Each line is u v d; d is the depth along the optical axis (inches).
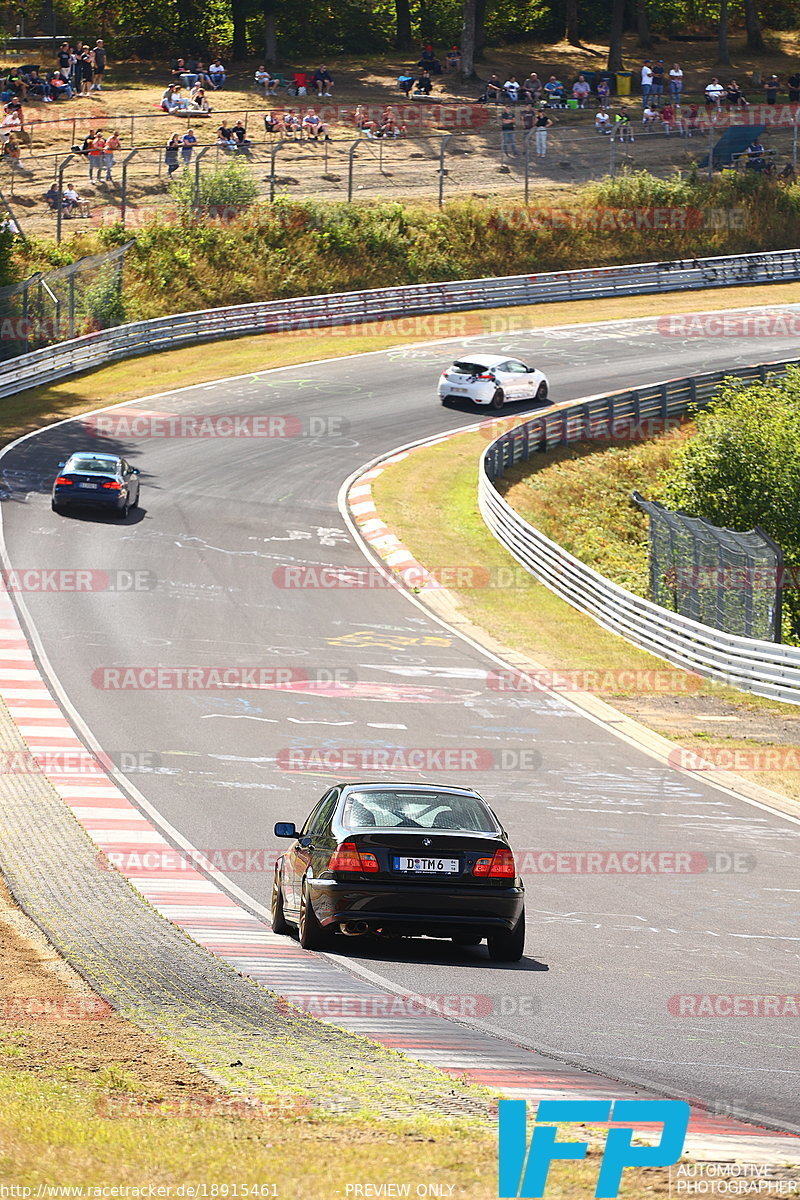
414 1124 749.9
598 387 6269.7
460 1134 730.8
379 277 7480.3
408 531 4411.9
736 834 2090.3
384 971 1253.1
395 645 3358.8
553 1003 1149.1
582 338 7071.9
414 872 1289.4
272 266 7199.8
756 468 4859.7
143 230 7096.5
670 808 2242.9
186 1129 734.5
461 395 5802.2
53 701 2687.0
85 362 5999.0
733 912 1616.6
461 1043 988.6
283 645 3260.3
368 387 6077.8
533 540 4136.3
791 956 1395.2
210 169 7795.3
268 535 4227.4
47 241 6855.3
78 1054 922.1
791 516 4793.3
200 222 7298.2
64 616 3299.7
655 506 4092.0
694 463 4963.1
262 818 2041.1
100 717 2603.3
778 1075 947.3
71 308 6087.6
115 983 1164.5
